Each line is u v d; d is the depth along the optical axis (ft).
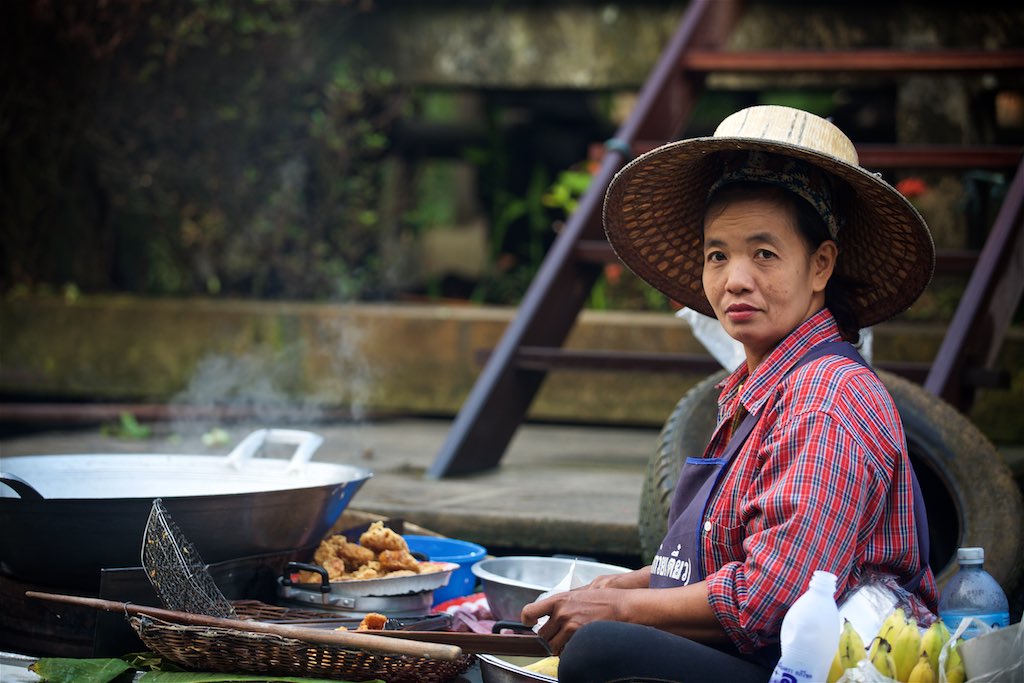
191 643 11.86
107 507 13.05
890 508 10.28
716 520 10.41
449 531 18.57
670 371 21.68
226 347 31.83
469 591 16.14
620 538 17.79
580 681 10.14
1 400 33.60
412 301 36.29
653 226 12.49
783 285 10.61
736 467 10.43
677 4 33.09
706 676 10.01
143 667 12.39
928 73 24.31
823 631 9.38
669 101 25.32
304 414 30.89
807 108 35.81
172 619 12.09
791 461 9.92
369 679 11.73
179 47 33.24
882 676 9.72
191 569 12.98
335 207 35.12
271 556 14.48
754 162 10.79
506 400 22.95
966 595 12.28
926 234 10.91
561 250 23.66
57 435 27.96
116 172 34.17
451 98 39.22
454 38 34.42
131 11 31.99
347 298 35.27
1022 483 20.02
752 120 11.14
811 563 9.59
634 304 33.71
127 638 12.84
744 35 32.42
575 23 33.73
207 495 13.26
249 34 33.45
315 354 31.60
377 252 36.81
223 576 13.99
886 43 31.73
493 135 37.27
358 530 16.30
